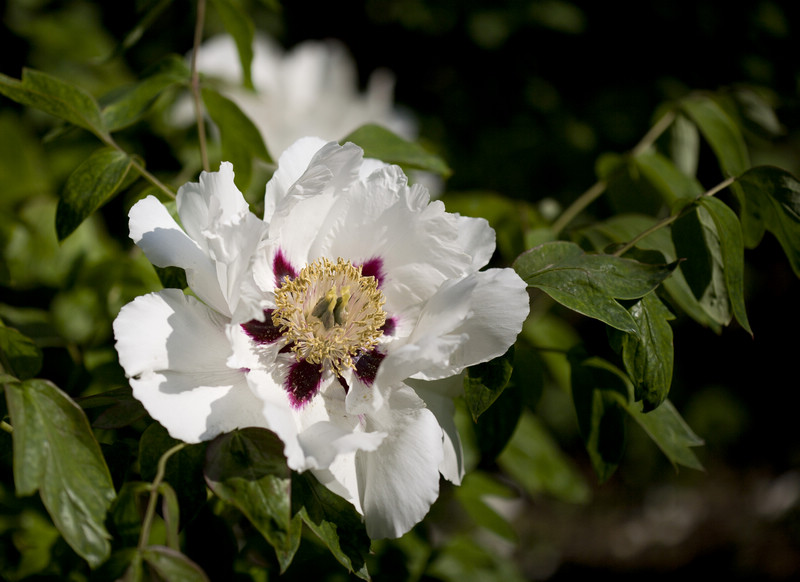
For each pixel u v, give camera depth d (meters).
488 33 2.28
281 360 1.09
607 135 2.29
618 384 1.16
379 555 1.25
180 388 1.05
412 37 2.37
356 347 1.10
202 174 1.07
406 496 1.06
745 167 1.28
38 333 1.26
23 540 1.20
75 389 1.22
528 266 1.10
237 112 1.20
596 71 2.35
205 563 1.08
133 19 1.72
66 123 1.20
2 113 1.38
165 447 1.06
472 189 2.25
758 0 2.28
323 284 1.11
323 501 1.07
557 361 1.30
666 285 1.18
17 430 1.03
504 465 1.33
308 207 1.10
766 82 2.24
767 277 2.80
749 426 3.29
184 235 1.08
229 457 1.05
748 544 3.37
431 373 1.07
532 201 2.27
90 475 1.04
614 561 3.39
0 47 1.49
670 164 1.26
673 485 3.51
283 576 1.18
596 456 1.16
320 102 1.50
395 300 1.11
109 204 1.34
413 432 1.07
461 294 1.07
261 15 2.11
